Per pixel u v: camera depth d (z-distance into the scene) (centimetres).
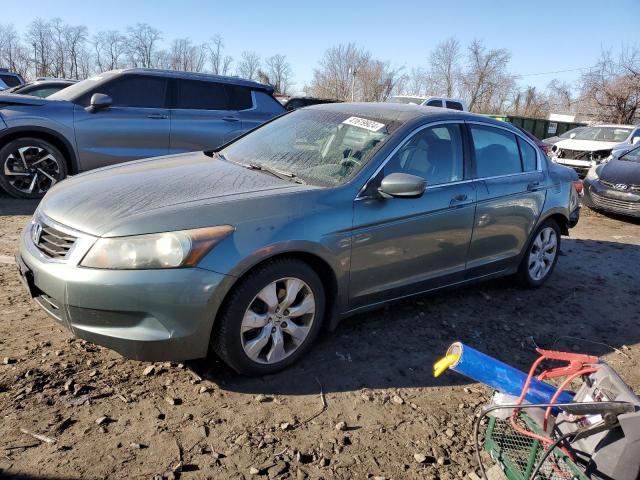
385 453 264
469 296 474
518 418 224
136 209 289
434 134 396
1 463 230
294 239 301
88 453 242
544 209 479
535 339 404
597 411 193
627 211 874
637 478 195
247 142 433
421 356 358
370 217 338
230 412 280
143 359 280
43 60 4450
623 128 1405
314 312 325
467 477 254
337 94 4934
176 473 236
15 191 688
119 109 719
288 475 242
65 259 280
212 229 280
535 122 2511
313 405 293
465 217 401
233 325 289
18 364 303
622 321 457
